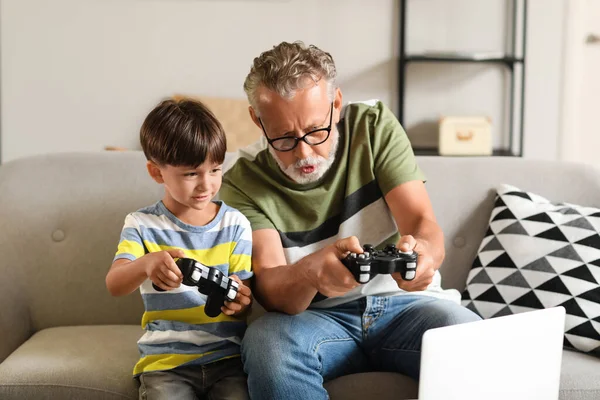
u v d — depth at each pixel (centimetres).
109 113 388
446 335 117
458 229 189
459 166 194
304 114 151
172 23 386
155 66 387
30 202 185
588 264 169
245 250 155
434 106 408
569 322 165
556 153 415
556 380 136
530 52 407
